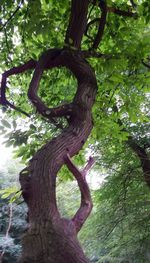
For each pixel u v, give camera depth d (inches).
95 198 460.8
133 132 418.3
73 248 92.1
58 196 522.3
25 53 218.4
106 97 204.2
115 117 206.2
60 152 109.3
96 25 182.7
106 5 153.8
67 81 213.2
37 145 182.5
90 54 143.2
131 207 439.8
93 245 478.9
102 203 461.7
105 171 462.0
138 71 189.6
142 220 435.2
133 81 194.2
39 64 130.6
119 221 446.6
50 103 215.9
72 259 90.4
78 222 101.0
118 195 443.8
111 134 202.8
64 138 113.7
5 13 184.7
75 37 136.9
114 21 182.5
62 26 184.7
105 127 198.8
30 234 94.3
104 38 187.5
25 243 94.3
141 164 429.1
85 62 132.2
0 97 144.3
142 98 207.3
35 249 91.7
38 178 102.6
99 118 200.4
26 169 105.7
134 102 204.8
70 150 112.1
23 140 173.5
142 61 174.4
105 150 426.6
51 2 180.4
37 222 95.7
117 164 452.1
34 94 124.2
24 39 197.5
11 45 219.0
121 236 452.1
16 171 554.6
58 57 132.6
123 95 204.5
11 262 494.0
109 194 447.8
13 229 427.2
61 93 217.9
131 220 441.4
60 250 91.0
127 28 178.5
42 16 154.2
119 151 425.4
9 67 222.8
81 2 137.0
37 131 183.2
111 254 465.1
